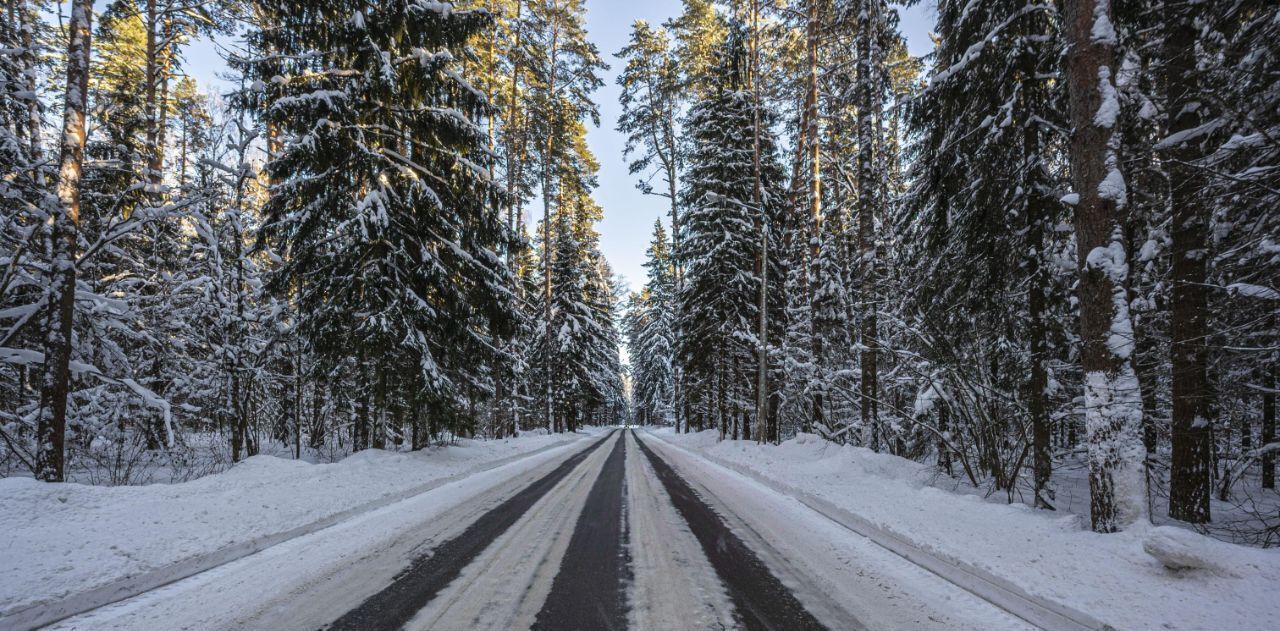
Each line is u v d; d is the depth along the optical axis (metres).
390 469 10.07
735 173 19.84
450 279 12.51
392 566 4.46
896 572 4.36
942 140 10.09
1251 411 8.37
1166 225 7.90
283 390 15.26
